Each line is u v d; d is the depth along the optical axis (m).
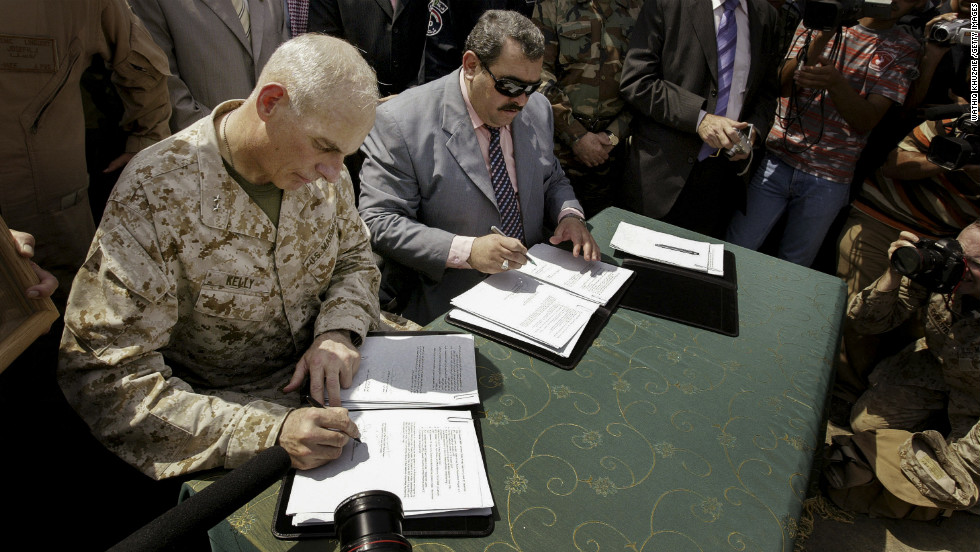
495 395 1.38
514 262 1.78
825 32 2.52
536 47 1.79
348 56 1.11
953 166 2.17
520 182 2.15
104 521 1.67
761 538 1.11
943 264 1.84
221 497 0.92
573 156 3.06
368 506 0.89
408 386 1.34
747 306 1.88
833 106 2.80
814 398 1.50
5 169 1.75
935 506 1.99
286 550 0.99
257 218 1.28
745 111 2.89
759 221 3.14
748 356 1.63
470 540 1.04
